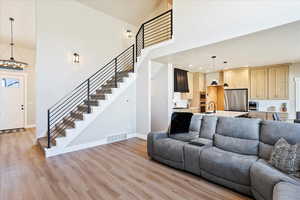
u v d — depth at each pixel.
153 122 5.46
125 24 6.40
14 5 4.02
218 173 2.24
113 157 3.38
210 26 3.25
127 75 5.09
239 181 2.04
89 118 4.03
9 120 6.15
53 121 4.54
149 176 2.57
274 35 2.83
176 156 2.76
